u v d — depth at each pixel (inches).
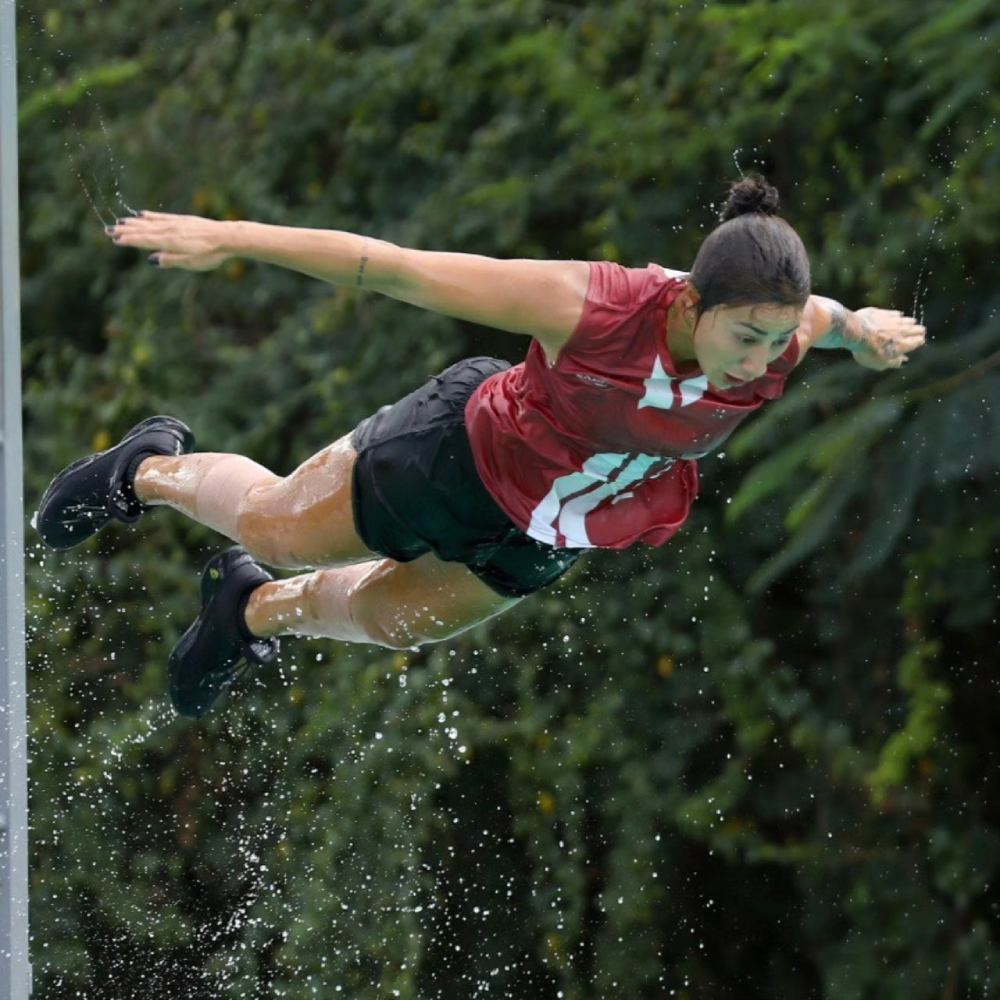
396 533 520.7
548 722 1118.4
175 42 1416.1
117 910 1109.7
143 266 1365.7
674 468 512.7
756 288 430.3
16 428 524.7
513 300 446.0
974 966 1047.6
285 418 1268.5
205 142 1368.1
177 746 1163.3
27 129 1418.6
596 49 1192.2
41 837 1124.5
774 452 1002.1
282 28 1346.0
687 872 1149.7
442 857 1133.7
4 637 522.6
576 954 1120.8
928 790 1098.1
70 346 1349.7
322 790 1135.6
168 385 1325.0
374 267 433.7
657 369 455.8
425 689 1118.4
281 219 1320.1
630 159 1141.1
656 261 1139.3
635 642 1120.2
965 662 1100.5
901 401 866.8
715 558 1123.3
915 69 991.0
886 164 1063.0
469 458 503.8
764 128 1096.8
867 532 881.5
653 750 1111.0
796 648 1144.2
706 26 1133.1
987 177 998.4
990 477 978.7
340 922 1068.5
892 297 1034.7
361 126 1289.4
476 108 1259.8
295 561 545.0
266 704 1162.6
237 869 1130.7
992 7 946.7
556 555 534.9
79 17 1435.8
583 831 1130.0
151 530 1243.8
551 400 476.7
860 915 1091.9
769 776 1123.3
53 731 1150.3
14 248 525.0
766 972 1141.7
